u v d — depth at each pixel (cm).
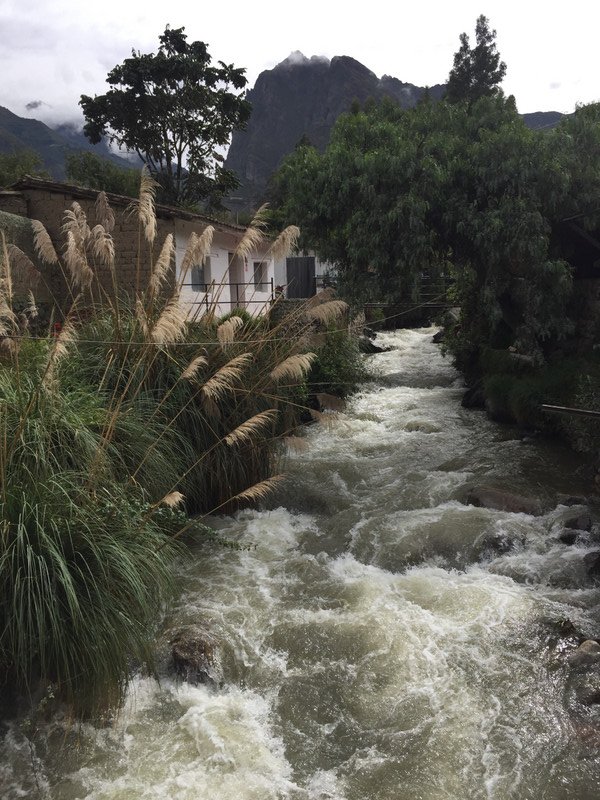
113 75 3034
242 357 588
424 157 1087
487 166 1079
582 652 470
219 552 653
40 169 3466
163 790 365
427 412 1299
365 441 1085
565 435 1034
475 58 4584
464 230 1083
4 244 552
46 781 370
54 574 387
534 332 1141
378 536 697
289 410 788
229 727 414
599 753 385
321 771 384
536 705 428
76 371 625
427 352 2080
